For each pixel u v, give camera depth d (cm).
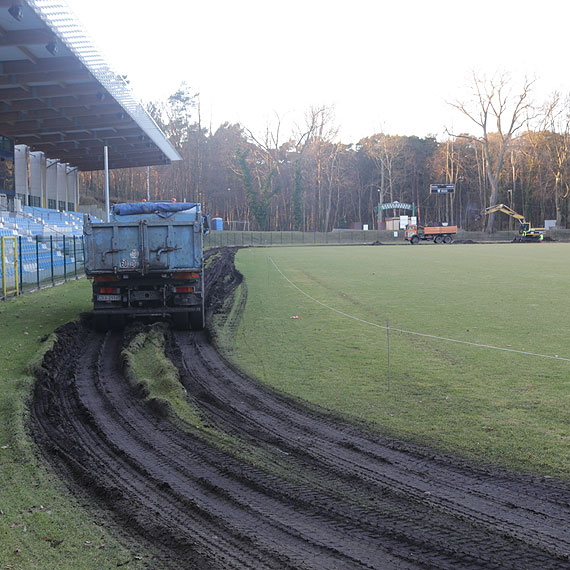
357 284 2430
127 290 1429
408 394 855
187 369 1047
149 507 508
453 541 446
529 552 429
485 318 1528
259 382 944
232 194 10431
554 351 1127
